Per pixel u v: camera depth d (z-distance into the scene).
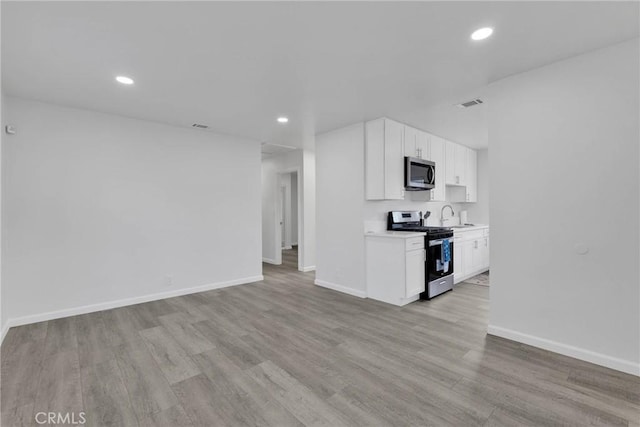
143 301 3.86
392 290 3.78
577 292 2.34
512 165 2.65
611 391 1.93
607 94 2.20
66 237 3.36
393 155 3.97
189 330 2.97
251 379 2.12
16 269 3.07
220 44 2.16
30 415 1.75
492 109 2.78
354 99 3.23
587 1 1.71
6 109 2.99
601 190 2.23
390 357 2.41
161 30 1.98
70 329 2.98
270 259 6.77
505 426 1.64
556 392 1.93
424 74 2.63
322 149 4.65
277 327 3.04
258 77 2.69
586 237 2.29
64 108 3.36
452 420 1.69
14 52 2.22
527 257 2.58
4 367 2.27
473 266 5.18
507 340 2.69
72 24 1.90
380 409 1.79
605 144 2.21
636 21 1.89
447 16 1.85
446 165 5.04
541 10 1.79
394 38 2.10
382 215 4.41
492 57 2.35
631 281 2.12
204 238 4.43
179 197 4.19
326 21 1.90
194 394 1.95
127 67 2.48
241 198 4.84
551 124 2.44
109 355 2.45
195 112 3.61
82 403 1.86
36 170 3.19
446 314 3.40
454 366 2.26
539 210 2.51
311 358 2.41
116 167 3.69
